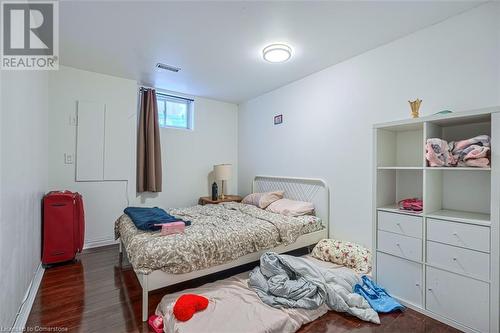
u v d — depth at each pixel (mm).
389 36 2232
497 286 1442
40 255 2508
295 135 3393
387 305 1822
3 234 1248
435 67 2037
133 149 3451
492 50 1755
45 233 2545
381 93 2406
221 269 2074
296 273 2033
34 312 1797
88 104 3117
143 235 2059
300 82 3305
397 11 1867
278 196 3428
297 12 1882
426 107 2088
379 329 1637
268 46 2420
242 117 4535
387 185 2191
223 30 2137
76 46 2441
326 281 1981
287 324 1604
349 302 1816
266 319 1602
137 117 3561
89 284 2234
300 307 1747
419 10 1854
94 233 3197
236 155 4660
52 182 2926
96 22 2016
